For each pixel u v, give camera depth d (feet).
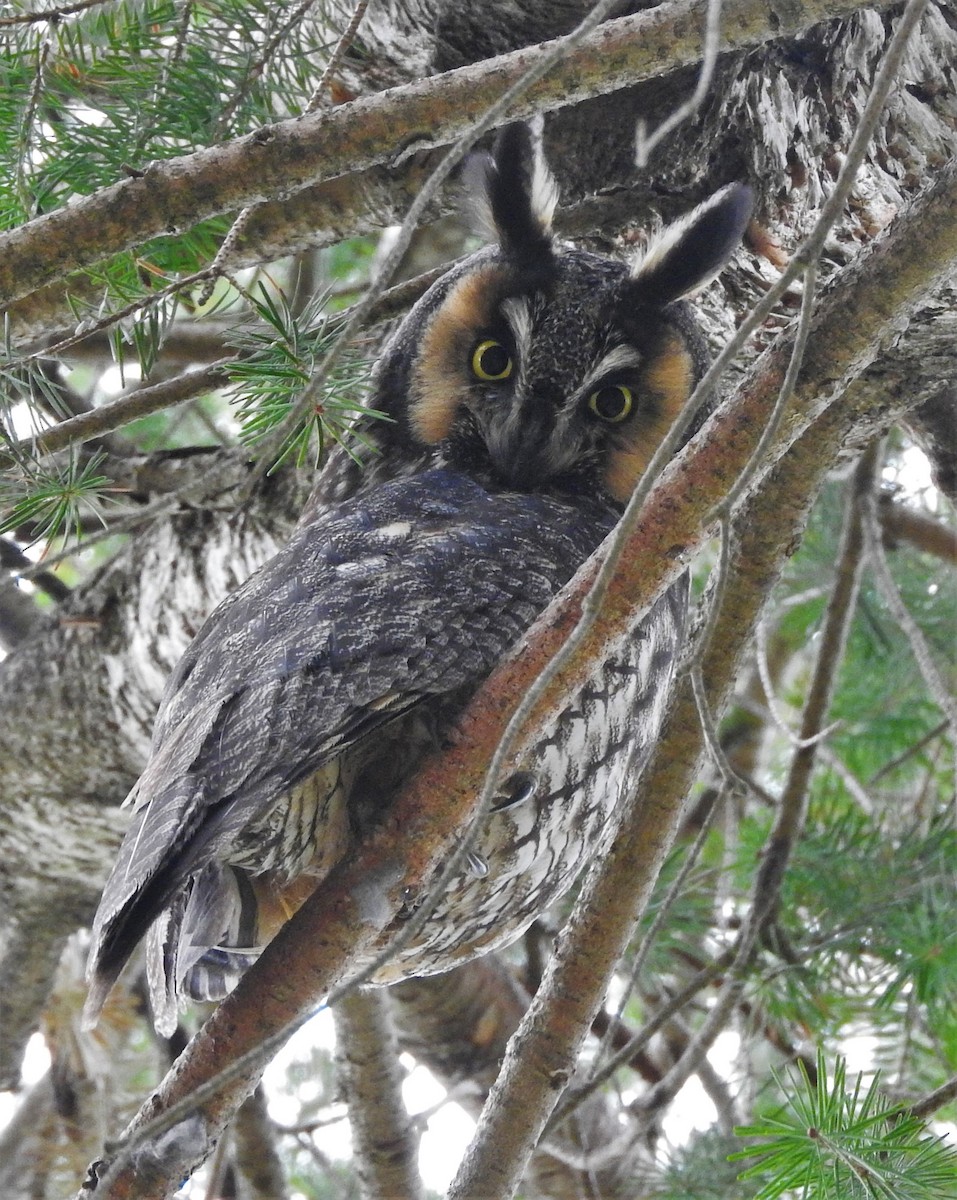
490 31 26.99
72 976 38.29
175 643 31.73
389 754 21.17
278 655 19.70
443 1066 36.63
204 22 24.34
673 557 17.72
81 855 34.37
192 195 18.47
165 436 36.45
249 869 22.15
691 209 27.37
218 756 18.94
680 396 26.58
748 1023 32.07
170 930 21.30
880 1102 21.49
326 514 23.72
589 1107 35.22
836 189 14.38
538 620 18.20
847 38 25.71
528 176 26.45
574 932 22.13
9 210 22.43
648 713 24.29
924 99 26.71
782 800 31.65
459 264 27.22
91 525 31.42
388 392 27.14
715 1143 31.68
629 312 26.12
